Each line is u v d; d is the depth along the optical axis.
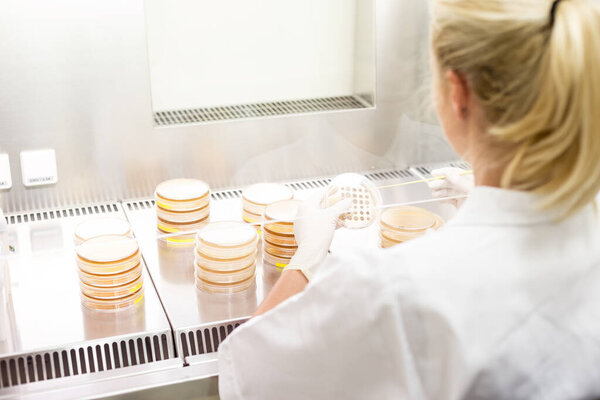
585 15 0.78
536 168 0.84
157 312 1.25
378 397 0.89
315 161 1.60
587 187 0.83
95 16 1.38
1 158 1.41
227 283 1.29
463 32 0.84
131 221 1.42
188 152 1.51
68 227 1.37
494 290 0.85
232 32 1.51
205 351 1.23
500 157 0.88
